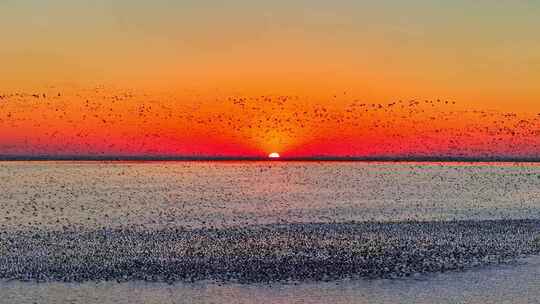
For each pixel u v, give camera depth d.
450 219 39.75
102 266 23.69
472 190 73.06
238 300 19.84
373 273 22.92
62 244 28.09
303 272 23.05
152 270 23.14
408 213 44.28
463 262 24.56
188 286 21.30
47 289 20.84
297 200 57.12
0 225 36.38
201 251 26.33
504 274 22.86
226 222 38.34
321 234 31.17
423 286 21.38
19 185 81.31
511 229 32.88
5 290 20.72
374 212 45.16
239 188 76.25
